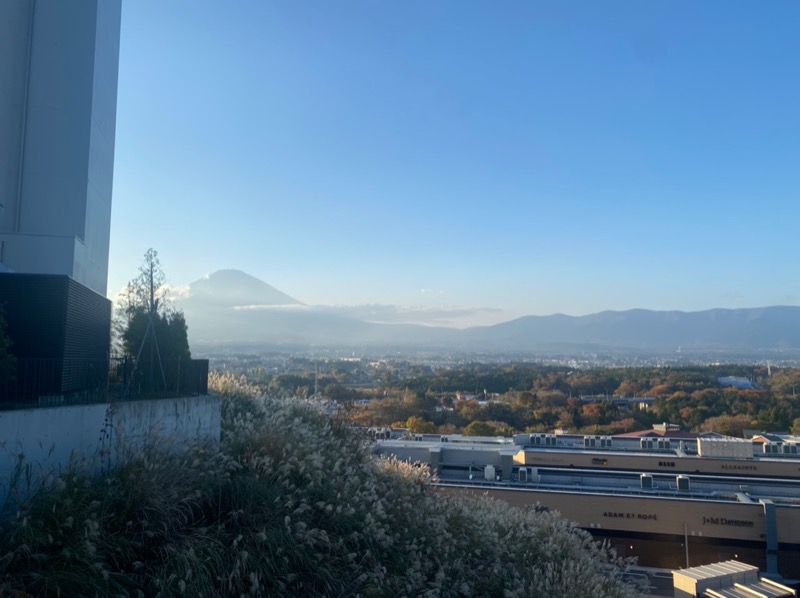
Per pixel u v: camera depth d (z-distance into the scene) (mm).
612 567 14414
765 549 31078
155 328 15555
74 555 7070
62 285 11289
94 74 17656
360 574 9180
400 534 11062
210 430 12656
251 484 9859
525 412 78688
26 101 16938
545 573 11914
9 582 6586
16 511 7574
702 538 31656
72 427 9203
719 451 43062
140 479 8703
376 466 15070
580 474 38938
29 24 17172
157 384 12922
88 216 17406
